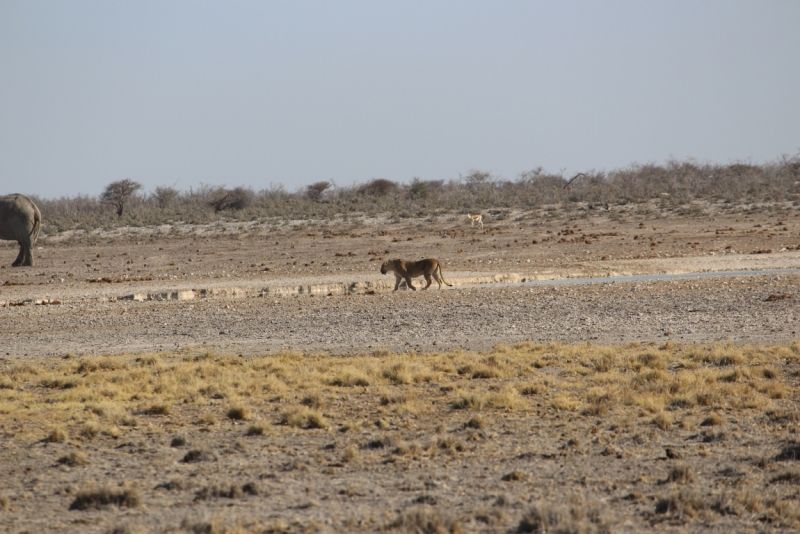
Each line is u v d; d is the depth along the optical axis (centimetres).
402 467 3403
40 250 19888
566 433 3925
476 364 5662
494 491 3042
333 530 2617
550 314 8419
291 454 3669
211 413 4575
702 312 8188
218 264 15275
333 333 7769
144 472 3422
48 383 5572
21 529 2705
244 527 2639
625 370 5519
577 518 2638
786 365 5528
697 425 4025
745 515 2752
